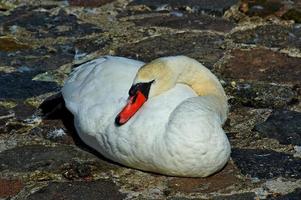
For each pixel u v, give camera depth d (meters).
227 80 12.25
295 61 12.84
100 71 10.21
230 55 13.15
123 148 9.29
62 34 14.33
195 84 10.08
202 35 14.02
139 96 9.30
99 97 9.80
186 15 14.95
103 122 9.48
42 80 12.50
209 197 8.99
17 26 14.73
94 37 14.12
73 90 10.32
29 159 10.05
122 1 15.77
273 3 15.16
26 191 9.28
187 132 8.88
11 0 15.95
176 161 9.00
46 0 16.02
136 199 8.99
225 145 9.09
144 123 9.12
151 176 9.44
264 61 12.87
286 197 8.95
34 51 13.66
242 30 14.17
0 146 10.44
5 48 13.80
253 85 12.03
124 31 14.32
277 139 10.38
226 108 9.99
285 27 14.20
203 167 9.05
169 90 9.58
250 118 11.02
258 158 9.86
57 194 9.17
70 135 10.71
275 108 11.29
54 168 9.79
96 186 9.31
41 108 11.48
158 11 15.20
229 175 9.44
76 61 13.20
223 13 14.92
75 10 15.41
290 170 9.57
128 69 10.14
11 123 11.09
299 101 11.48
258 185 9.24
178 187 9.19
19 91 12.12
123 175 9.52
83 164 9.84
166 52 13.39
